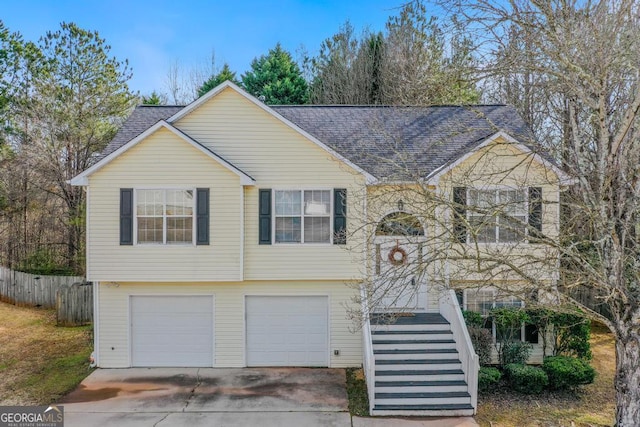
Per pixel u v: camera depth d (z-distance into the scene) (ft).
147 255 41.63
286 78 105.19
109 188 41.63
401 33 81.56
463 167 42.19
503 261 28.19
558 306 31.09
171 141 41.73
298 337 44.21
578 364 38.01
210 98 43.27
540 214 38.47
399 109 45.85
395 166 35.35
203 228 41.70
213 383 39.58
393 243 43.83
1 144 81.35
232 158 43.11
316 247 42.83
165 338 43.96
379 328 40.88
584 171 31.14
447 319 42.14
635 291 28.86
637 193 28.58
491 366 41.14
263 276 42.73
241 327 43.91
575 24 28.27
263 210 42.80
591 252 30.19
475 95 54.13
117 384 39.19
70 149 78.43
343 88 103.19
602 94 27.37
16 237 84.43
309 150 43.16
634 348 28.07
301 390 37.96
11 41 79.36
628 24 28.32
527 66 28.50
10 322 59.11
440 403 34.40
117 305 43.52
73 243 79.51
